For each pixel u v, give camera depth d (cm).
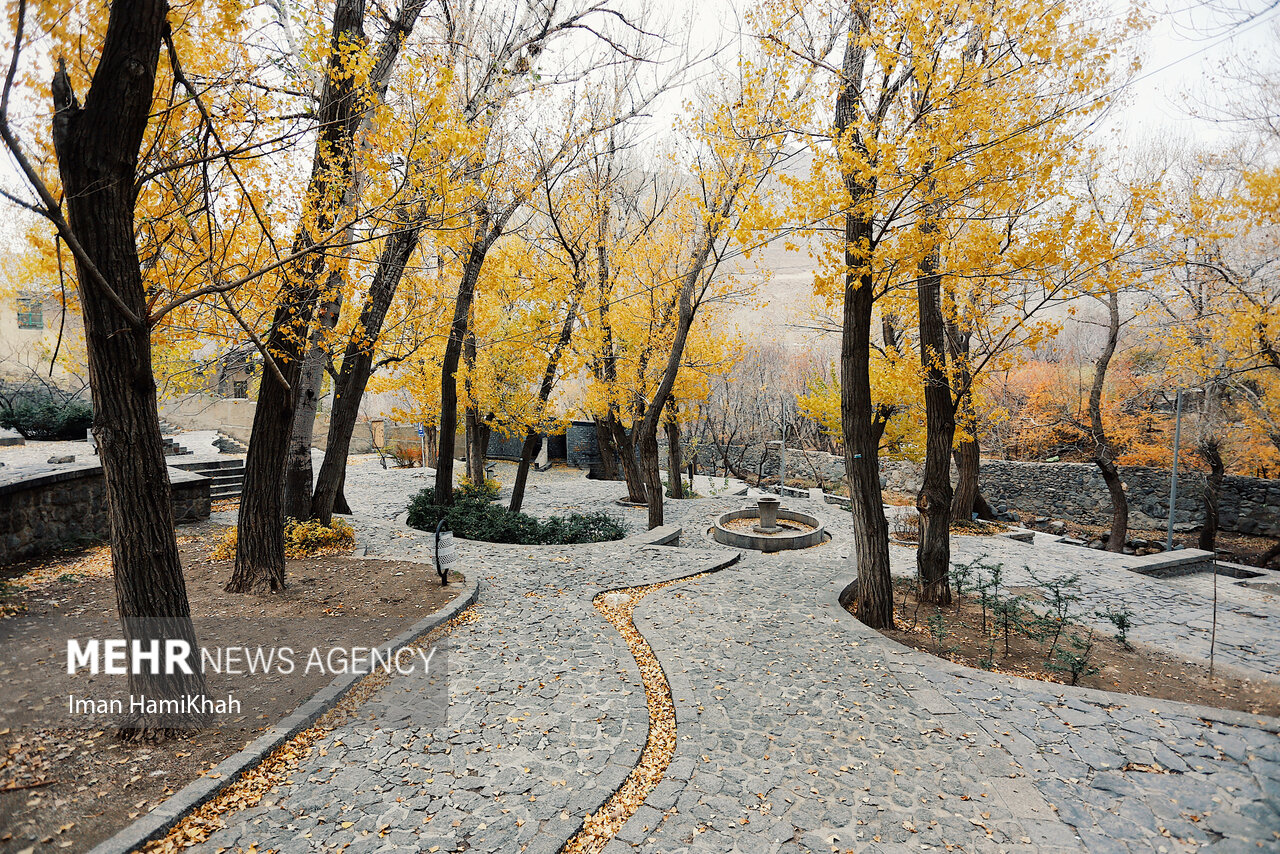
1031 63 547
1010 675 575
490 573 852
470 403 1485
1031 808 371
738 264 1112
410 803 363
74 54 370
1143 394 1845
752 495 2172
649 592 800
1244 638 738
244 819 345
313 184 618
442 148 547
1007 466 2122
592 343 1484
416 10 743
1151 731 462
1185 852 327
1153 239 685
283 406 702
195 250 514
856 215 603
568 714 473
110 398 374
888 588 732
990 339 934
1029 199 640
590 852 335
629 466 1712
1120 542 1498
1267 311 632
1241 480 1595
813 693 520
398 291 1109
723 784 392
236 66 491
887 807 372
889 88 646
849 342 732
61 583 725
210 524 1091
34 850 302
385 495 1612
